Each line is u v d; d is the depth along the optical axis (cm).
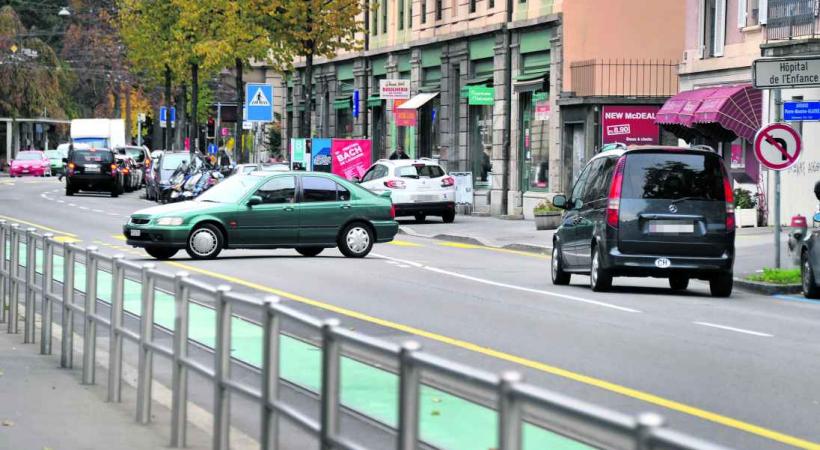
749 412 1438
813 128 4500
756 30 4809
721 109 4725
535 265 3744
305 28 6769
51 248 1869
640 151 2809
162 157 7988
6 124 14888
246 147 11962
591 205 2923
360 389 800
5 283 2275
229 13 7000
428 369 708
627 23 5997
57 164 14038
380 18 8431
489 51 6769
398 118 7044
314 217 3769
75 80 13950
